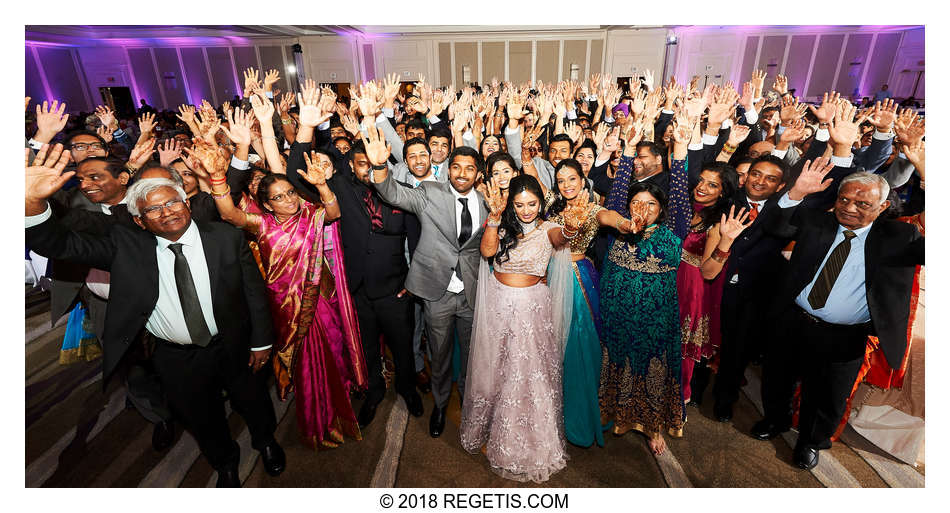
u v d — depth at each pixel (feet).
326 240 7.20
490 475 6.86
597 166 8.14
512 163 6.62
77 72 52.11
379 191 6.36
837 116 6.41
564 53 45.65
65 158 4.61
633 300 6.64
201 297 5.51
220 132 10.46
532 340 6.38
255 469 7.02
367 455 7.27
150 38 47.62
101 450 7.48
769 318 6.84
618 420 7.27
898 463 6.97
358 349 7.54
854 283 5.87
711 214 7.25
